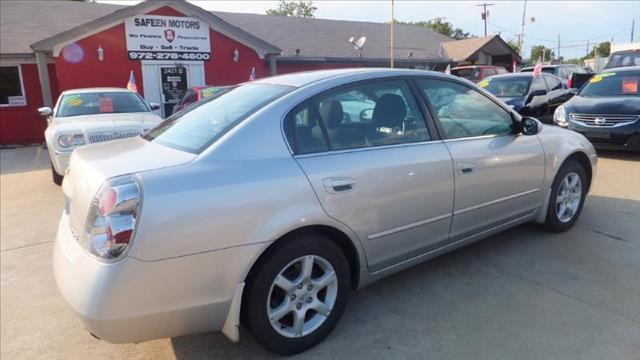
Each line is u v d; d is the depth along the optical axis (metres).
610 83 8.79
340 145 2.91
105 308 2.18
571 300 3.27
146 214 2.22
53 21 17.45
